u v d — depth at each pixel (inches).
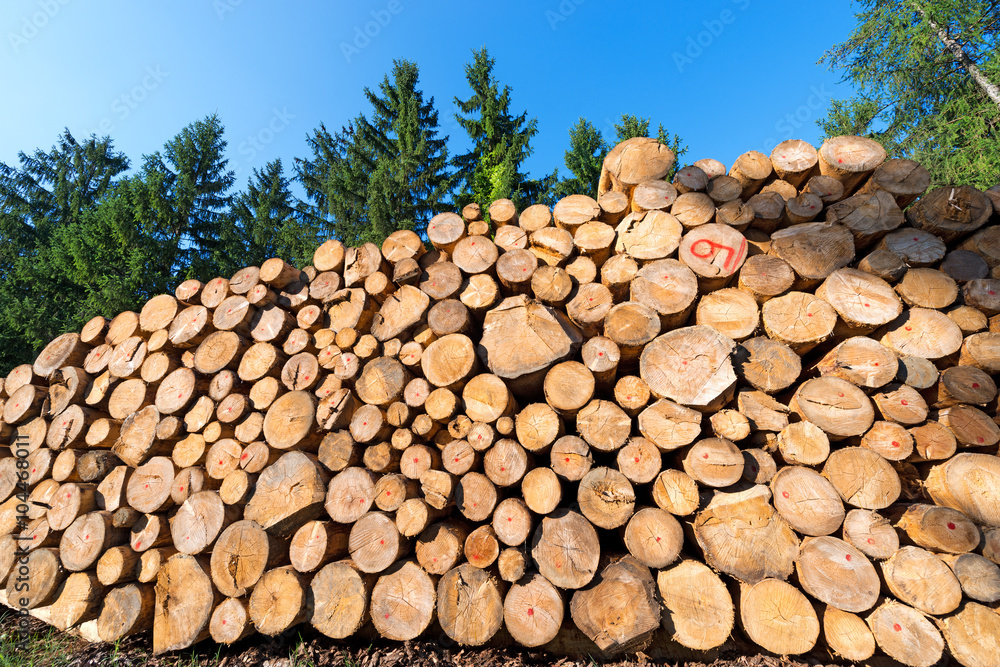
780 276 108.5
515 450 104.0
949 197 111.6
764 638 86.4
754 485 95.7
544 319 115.3
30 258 522.6
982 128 296.7
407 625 98.9
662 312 108.0
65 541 123.3
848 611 85.6
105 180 666.8
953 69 331.0
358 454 115.7
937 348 100.3
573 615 93.5
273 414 121.0
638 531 95.1
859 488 91.5
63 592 119.9
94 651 112.3
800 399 99.1
